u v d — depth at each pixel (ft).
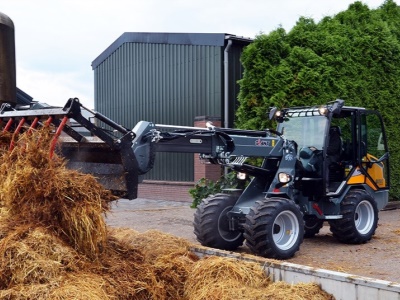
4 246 14.19
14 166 16.53
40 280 13.84
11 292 13.29
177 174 53.83
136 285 15.40
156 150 21.30
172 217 38.99
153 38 55.42
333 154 28.58
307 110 28.45
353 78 41.83
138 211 42.88
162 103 55.26
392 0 48.08
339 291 15.37
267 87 38.34
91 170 19.07
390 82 44.50
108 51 63.93
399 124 45.34
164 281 16.81
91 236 15.53
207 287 16.55
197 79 51.19
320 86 38.75
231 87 48.78
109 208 16.71
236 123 41.88
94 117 17.75
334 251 26.35
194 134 22.67
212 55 49.62
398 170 45.29
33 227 15.01
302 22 41.09
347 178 28.22
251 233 23.15
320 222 29.86
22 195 15.87
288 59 38.83
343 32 41.91
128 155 18.26
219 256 18.51
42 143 16.79
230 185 40.01
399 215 39.86
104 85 65.46
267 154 25.31
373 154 30.60
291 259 24.44
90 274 14.76
